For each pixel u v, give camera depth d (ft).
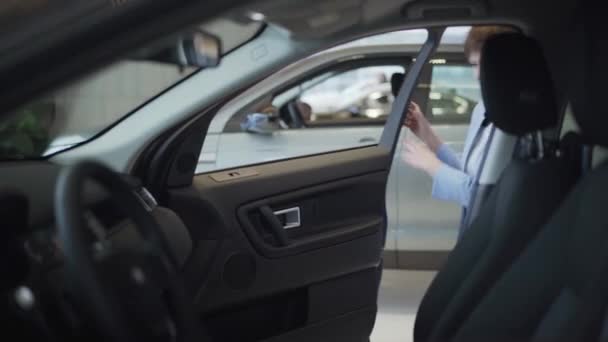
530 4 7.32
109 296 3.84
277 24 7.34
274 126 13.23
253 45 7.95
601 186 5.31
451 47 13.88
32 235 5.25
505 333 5.79
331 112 14.52
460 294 6.58
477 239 6.97
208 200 8.61
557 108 6.42
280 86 13.93
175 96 8.07
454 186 9.49
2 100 3.94
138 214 4.56
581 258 5.22
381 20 8.00
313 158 9.74
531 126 6.35
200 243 8.57
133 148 8.02
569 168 6.50
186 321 4.58
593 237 5.15
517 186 6.55
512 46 6.29
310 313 9.33
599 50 5.05
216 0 4.00
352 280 9.71
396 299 13.47
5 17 4.00
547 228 5.77
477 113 9.32
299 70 14.07
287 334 9.18
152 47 4.19
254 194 9.00
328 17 7.43
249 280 8.86
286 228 9.25
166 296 4.66
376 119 14.26
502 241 6.50
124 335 3.84
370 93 14.52
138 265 4.08
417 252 14.75
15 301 4.51
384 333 11.90
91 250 3.90
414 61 9.73
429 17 7.97
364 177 9.85
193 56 5.38
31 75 3.92
